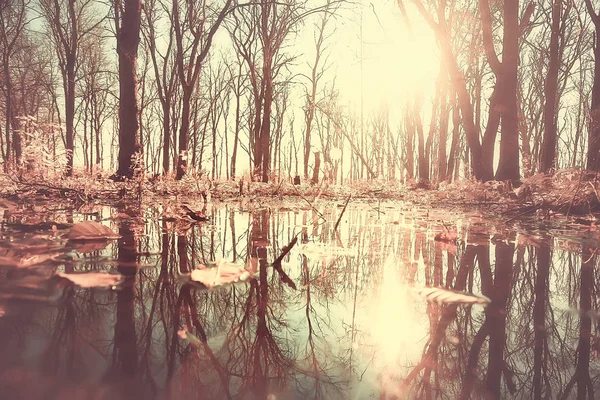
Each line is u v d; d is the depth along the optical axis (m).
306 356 0.77
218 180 11.17
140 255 1.87
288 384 0.63
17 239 2.21
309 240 2.66
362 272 1.68
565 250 2.43
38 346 0.76
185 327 0.92
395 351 0.80
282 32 15.70
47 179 5.84
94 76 22.69
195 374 0.67
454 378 0.68
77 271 1.45
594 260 2.09
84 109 26.59
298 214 4.91
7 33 15.74
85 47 20.48
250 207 5.93
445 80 15.87
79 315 0.96
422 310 1.14
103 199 6.36
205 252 2.03
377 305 1.18
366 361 0.75
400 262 1.93
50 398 0.55
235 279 1.46
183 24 13.33
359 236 2.93
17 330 0.84
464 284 1.50
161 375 0.65
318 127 23.44
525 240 2.87
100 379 0.62
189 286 1.32
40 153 5.59
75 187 6.14
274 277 1.55
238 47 16.77
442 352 0.82
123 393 0.58
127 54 8.95
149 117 28.86
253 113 28.86
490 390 0.64
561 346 0.87
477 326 1.00
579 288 1.48
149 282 1.35
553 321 1.05
